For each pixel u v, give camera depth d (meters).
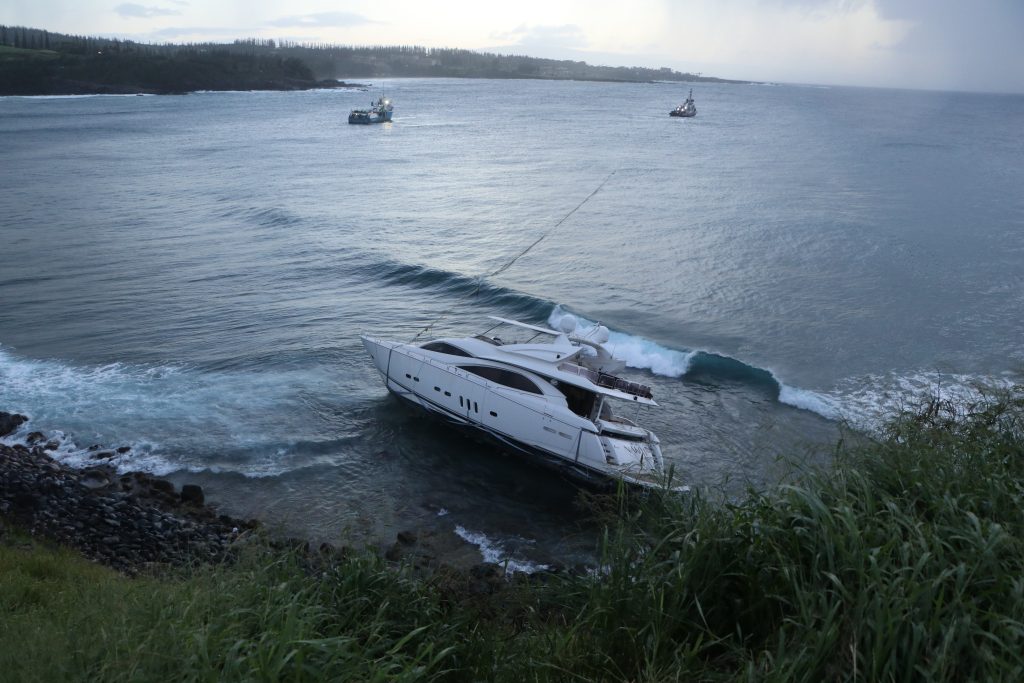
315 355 21.27
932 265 29.53
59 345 21.75
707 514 5.32
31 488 13.17
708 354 20.30
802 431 16.61
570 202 46.22
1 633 5.34
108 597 5.44
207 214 42.78
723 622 4.75
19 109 149.88
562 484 14.57
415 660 4.35
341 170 63.03
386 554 11.80
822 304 25.25
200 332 23.08
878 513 4.65
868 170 60.81
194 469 14.86
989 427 7.04
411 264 30.70
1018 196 46.62
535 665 4.72
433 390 16.41
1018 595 3.82
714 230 37.06
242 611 4.66
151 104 172.75
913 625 3.61
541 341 22.78
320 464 15.18
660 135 101.50
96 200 47.03
